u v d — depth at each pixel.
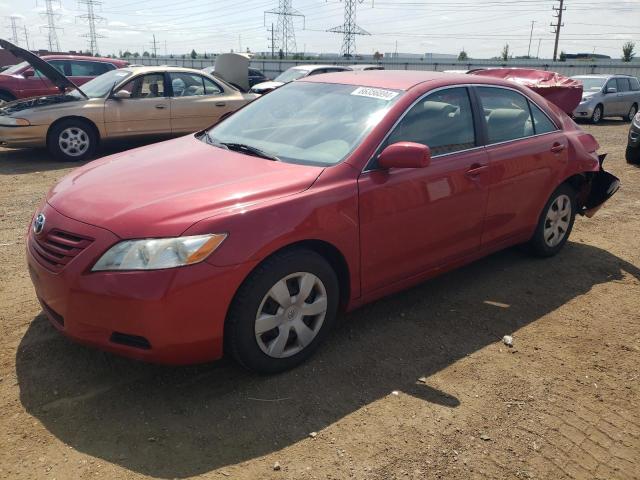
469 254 4.15
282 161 3.40
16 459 2.43
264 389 2.99
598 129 16.41
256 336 2.91
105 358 3.21
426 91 3.81
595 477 2.51
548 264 4.99
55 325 2.90
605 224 6.30
